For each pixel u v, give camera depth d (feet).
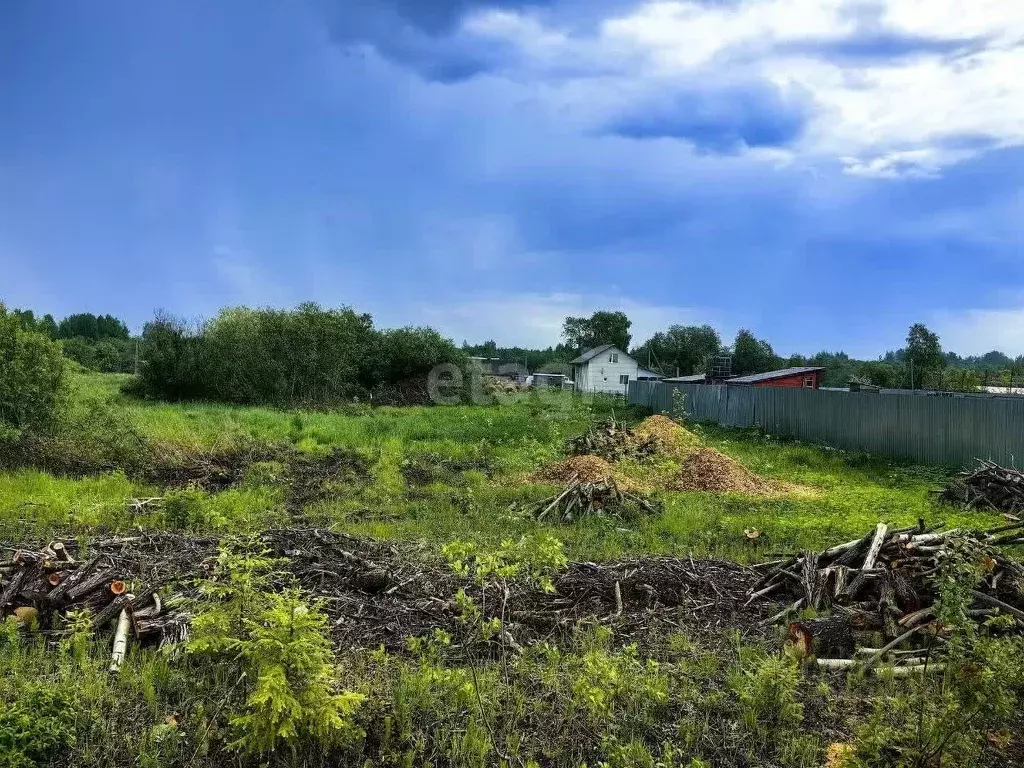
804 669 16.96
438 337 143.23
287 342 110.01
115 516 30.66
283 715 12.28
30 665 15.71
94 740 12.96
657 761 12.99
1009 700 12.23
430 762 12.71
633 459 53.21
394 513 36.01
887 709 14.71
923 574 20.24
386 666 16.29
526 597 20.68
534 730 14.06
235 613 15.29
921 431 56.95
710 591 22.31
